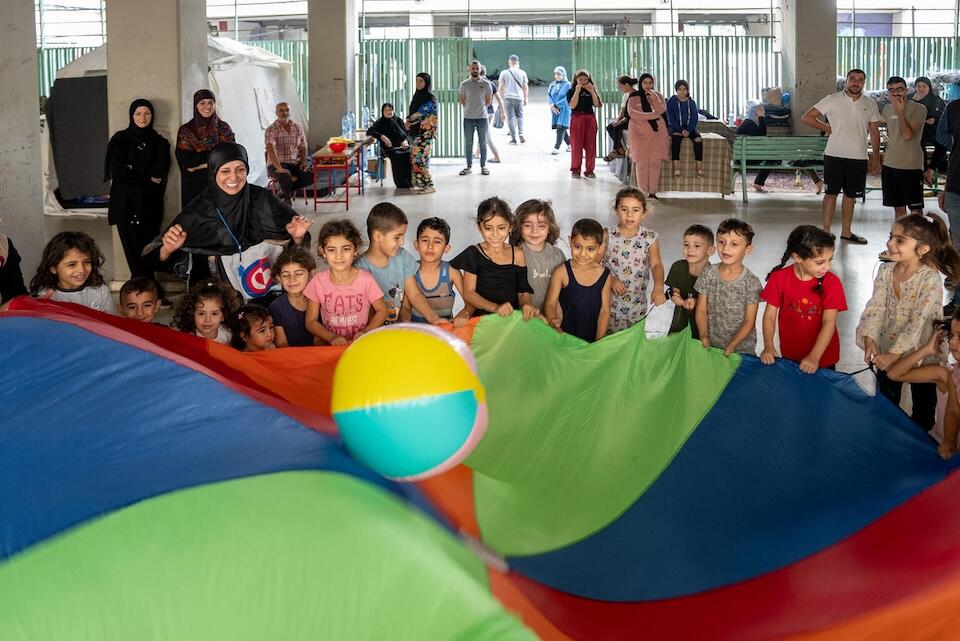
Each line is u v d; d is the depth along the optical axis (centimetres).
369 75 2205
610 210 1423
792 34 1748
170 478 254
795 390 464
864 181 1177
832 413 449
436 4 2848
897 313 519
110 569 222
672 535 381
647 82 1568
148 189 982
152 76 1023
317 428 310
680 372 469
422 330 274
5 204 884
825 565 346
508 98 2486
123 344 337
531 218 547
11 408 300
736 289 530
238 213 640
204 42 1077
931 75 2045
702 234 564
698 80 2177
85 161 1473
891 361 508
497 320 488
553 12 2850
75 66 1466
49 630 213
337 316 533
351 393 263
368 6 2861
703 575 353
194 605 221
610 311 586
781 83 1825
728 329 536
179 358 340
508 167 2059
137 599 219
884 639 295
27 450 273
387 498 260
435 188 1734
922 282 508
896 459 419
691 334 523
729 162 1577
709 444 438
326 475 258
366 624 230
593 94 1834
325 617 228
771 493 408
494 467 420
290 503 242
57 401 303
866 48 2195
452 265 554
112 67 1024
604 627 317
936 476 394
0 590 217
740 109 2180
